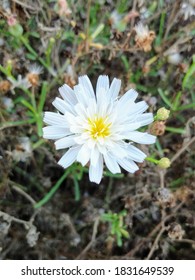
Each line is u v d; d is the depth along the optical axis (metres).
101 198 0.11
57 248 0.11
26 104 0.10
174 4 0.10
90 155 0.08
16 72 0.10
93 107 0.08
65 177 0.11
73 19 0.10
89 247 0.11
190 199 0.10
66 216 0.10
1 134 0.10
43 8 0.10
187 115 0.11
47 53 0.10
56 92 0.11
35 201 0.11
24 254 0.11
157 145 0.10
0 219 0.10
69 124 0.08
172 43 0.11
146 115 0.08
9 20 0.09
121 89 0.10
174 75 0.11
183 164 0.11
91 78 0.11
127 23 0.10
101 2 0.10
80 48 0.10
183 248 0.11
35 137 0.11
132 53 0.11
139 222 0.11
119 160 0.08
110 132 0.08
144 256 0.11
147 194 0.10
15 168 0.11
